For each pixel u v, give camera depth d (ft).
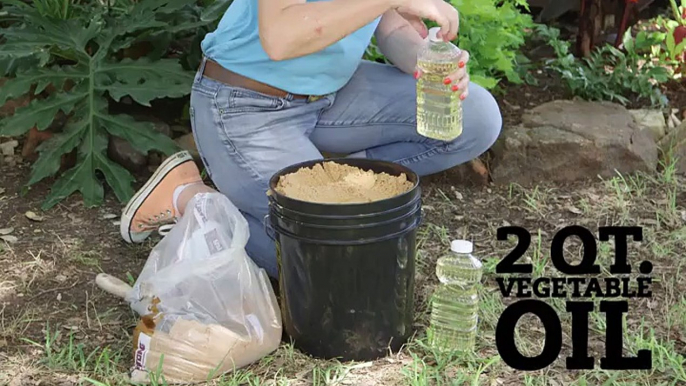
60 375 10.53
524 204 14.71
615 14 19.13
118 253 13.29
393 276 10.40
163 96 14.64
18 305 11.96
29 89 15.02
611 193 14.92
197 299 10.50
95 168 14.57
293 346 10.90
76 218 14.25
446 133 11.11
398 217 10.06
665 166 15.60
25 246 13.35
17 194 14.85
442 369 10.53
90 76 14.92
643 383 10.31
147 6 15.24
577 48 18.69
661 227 13.92
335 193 10.39
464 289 10.90
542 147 15.17
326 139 12.37
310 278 10.30
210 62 11.49
